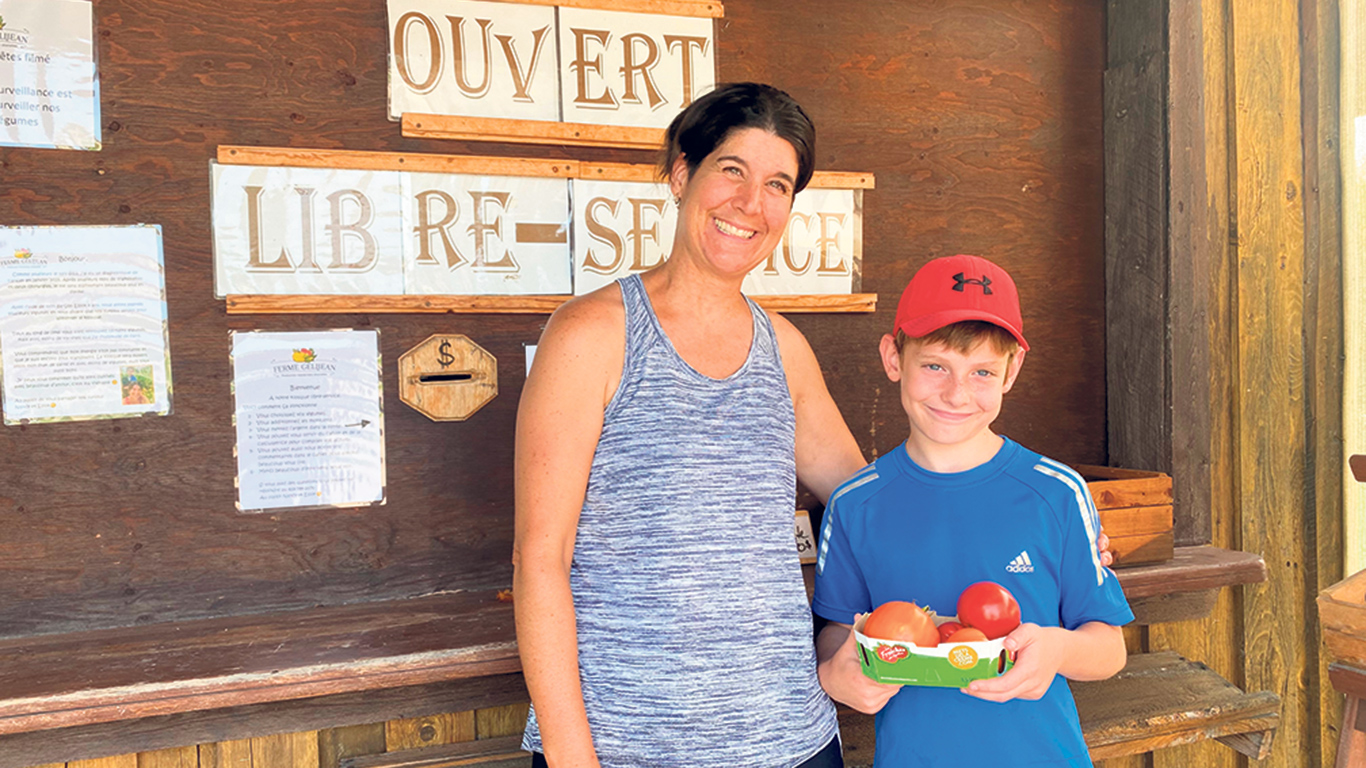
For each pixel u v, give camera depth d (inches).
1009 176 88.4
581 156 76.2
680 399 43.0
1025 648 39.0
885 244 84.5
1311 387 92.3
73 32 63.5
